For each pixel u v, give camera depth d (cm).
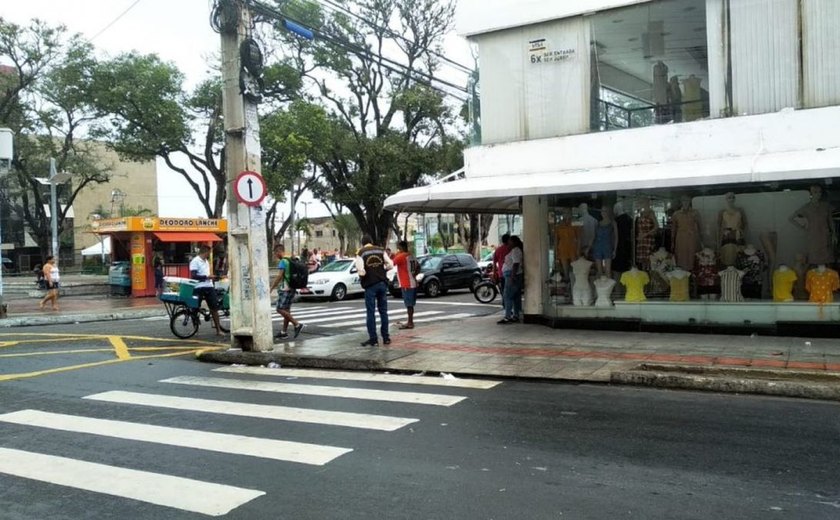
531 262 1348
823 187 1085
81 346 1252
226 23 1095
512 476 493
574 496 451
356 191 3394
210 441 606
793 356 895
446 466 520
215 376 943
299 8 2922
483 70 1332
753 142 1062
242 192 1072
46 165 4066
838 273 1067
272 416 695
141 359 1101
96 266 5138
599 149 1200
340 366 993
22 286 3353
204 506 450
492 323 1388
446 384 844
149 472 524
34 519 436
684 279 1188
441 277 2348
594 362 917
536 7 1260
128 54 3184
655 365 860
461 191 1170
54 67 3397
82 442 612
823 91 1034
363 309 1925
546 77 1272
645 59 1227
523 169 1276
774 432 596
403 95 3231
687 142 1118
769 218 1132
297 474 511
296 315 1767
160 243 2616
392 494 463
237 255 1115
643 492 455
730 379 770
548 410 693
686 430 607
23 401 788
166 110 3139
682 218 1189
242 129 1096
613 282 1244
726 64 1101
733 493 451
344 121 3503
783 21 1059
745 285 1142
